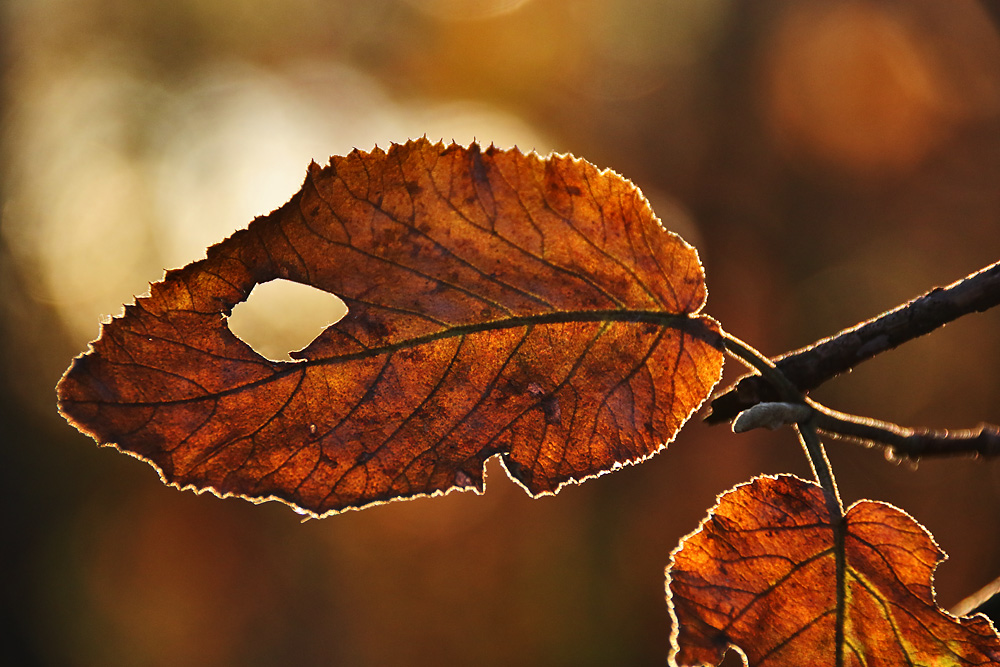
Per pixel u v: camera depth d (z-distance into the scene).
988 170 3.43
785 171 3.90
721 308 3.89
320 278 0.46
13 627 3.17
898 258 3.64
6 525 3.37
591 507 3.80
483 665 3.34
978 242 3.46
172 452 0.45
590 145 4.20
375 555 4.23
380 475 0.46
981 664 0.45
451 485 0.46
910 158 3.62
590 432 0.46
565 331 0.47
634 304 0.47
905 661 0.45
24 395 3.57
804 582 0.46
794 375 0.47
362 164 0.46
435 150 0.46
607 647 3.20
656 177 4.12
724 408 0.47
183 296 0.46
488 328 0.46
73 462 3.65
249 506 4.20
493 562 3.89
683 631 0.46
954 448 0.47
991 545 2.93
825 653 0.46
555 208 0.47
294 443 0.46
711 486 3.55
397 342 0.46
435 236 0.47
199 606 3.84
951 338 3.35
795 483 0.46
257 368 0.46
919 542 0.46
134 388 0.45
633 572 3.47
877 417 3.32
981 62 3.27
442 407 0.46
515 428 0.46
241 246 0.46
